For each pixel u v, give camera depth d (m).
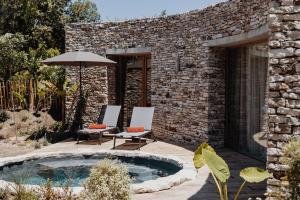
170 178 7.10
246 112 10.01
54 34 19.36
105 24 14.37
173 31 12.41
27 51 18.84
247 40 9.23
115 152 10.30
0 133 14.16
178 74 12.24
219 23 10.36
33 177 8.50
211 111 10.99
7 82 16.16
